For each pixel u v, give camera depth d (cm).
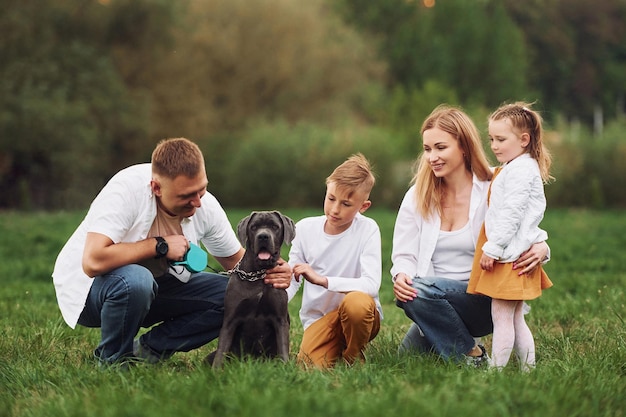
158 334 565
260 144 3341
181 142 512
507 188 530
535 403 411
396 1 5450
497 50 5222
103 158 3419
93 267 507
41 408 422
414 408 390
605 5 6856
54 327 655
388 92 4878
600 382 456
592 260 1291
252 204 3372
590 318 746
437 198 571
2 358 538
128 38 3669
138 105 3528
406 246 580
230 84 3878
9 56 3262
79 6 3503
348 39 4256
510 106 555
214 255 590
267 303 529
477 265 539
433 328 556
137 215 522
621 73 6744
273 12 3934
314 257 577
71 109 3216
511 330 527
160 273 544
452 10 5272
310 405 390
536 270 532
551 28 6494
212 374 457
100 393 433
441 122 561
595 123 6400
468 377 458
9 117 3081
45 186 3253
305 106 3922
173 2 3666
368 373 468
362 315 534
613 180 3256
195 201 515
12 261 1283
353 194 550
